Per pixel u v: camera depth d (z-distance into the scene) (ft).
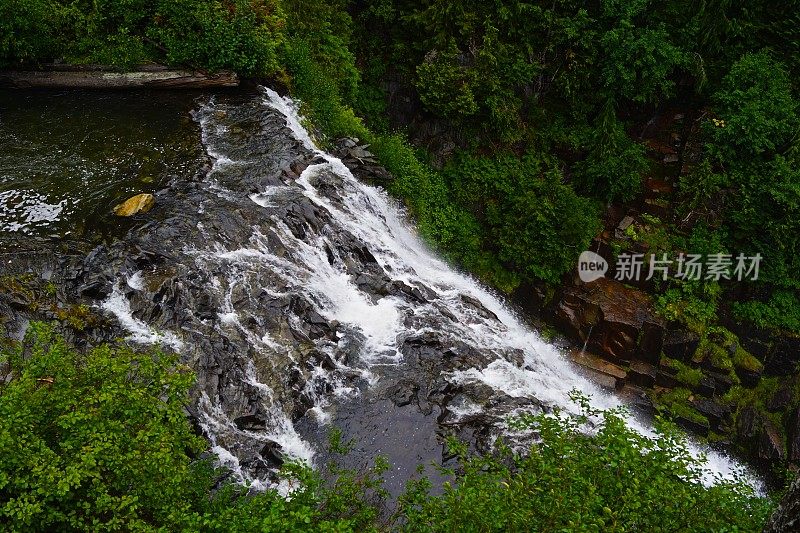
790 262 56.39
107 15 52.80
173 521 20.84
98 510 19.57
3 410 19.66
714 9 59.93
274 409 33.12
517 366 42.52
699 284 57.31
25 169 43.52
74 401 20.71
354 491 26.25
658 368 54.49
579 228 57.88
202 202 41.73
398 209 56.75
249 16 53.67
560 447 22.77
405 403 35.47
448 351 39.68
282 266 39.27
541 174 63.57
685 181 59.31
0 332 30.63
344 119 57.77
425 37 63.31
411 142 65.36
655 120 65.10
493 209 60.90
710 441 51.90
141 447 20.93
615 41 60.03
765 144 56.85
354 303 40.93
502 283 59.26
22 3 48.93
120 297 34.09
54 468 18.81
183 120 50.83
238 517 20.84
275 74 55.83
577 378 53.21
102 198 41.24
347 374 36.24
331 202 46.91
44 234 37.32
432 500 22.21
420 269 50.98
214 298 35.78
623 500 20.53
